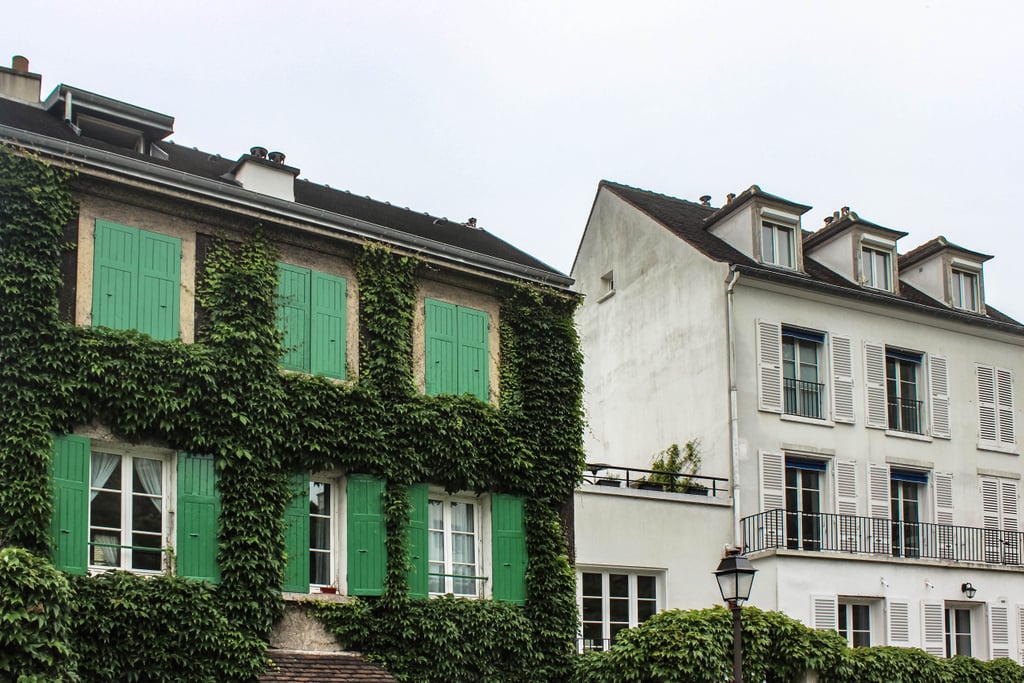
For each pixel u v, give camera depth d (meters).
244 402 16.77
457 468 18.70
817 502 25.48
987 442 28.38
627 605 21.91
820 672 19.45
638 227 28.05
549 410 20.14
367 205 22.22
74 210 16.12
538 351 20.34
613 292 28.45
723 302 25.03
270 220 17.70
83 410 15.45
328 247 18.44
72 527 15.11
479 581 19.03
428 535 18.47
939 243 29.77
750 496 24.09
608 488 21.91
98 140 18.66
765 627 19.17
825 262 28.66
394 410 18.28
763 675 18.92
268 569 16.50
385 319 18.56
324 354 17.94
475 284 20.05
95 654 14.81
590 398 28.64
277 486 16.84
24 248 15.42
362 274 18.64
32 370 15.19
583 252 29.97
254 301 17.31
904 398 27.50
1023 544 28.31
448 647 17.84
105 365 15.63
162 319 16.56
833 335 26.28
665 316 26.59
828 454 25.50
